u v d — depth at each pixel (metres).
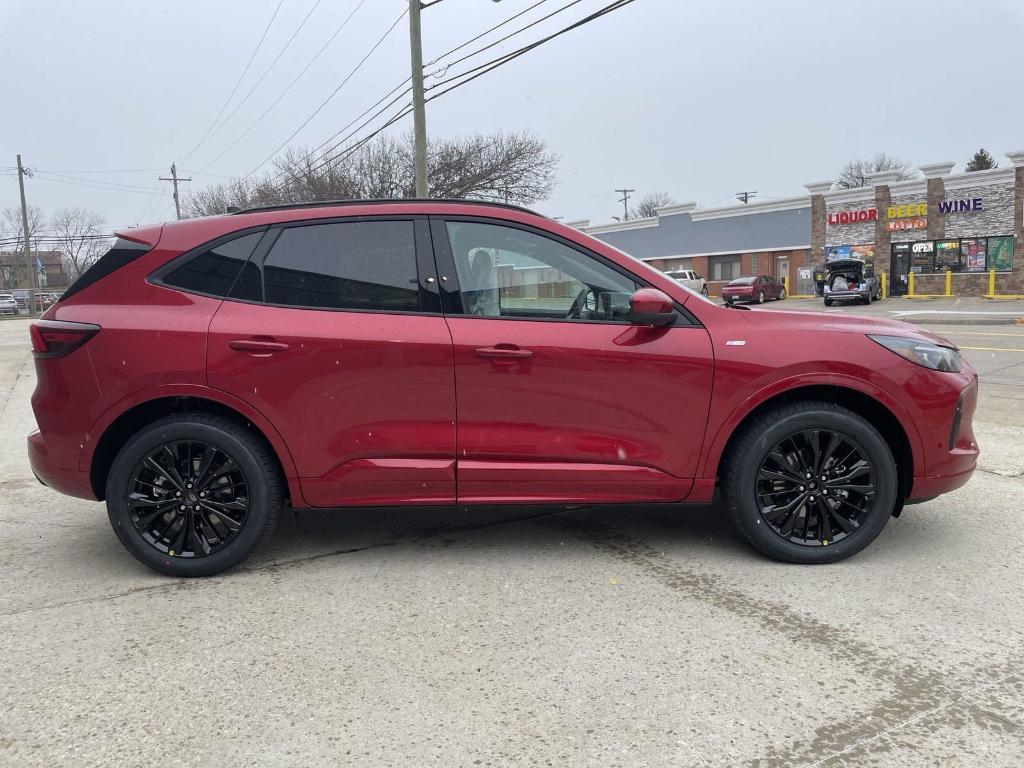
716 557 3.67
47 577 3.58
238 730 2.32
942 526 4.09
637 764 2.13
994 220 30.92
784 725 2.30
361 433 3.41
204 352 3.35
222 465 3.47
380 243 3.51
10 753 2.22
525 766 2.13
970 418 3.61
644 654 2.74
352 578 3.49
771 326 3.48
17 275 79.44
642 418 3.43
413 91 18.00
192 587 3.43
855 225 35.44
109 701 2.49
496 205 3.59
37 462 3.53
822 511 3.53
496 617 3.06
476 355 3.37
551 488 3.48
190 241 3.53
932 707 2.38
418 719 2.36
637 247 44.91
